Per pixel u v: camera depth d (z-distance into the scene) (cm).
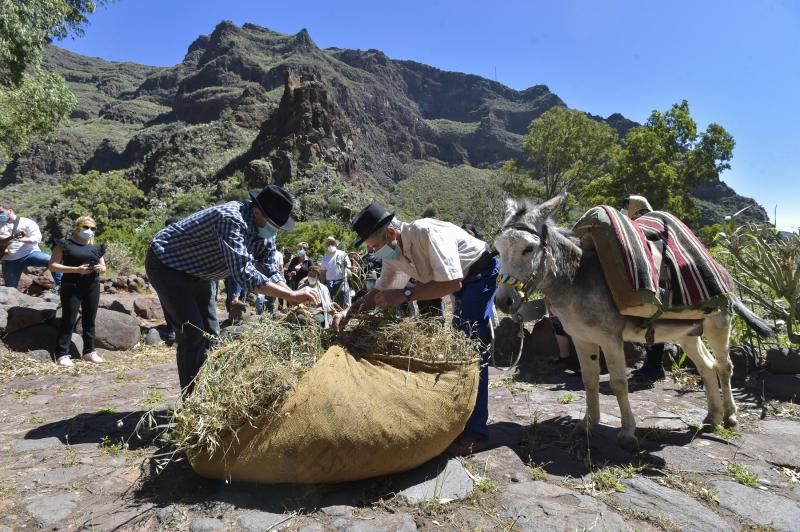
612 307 426
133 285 1352
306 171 7831
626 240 414
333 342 384
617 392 441
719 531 325
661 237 451
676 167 4756
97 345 813
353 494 346
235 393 334
